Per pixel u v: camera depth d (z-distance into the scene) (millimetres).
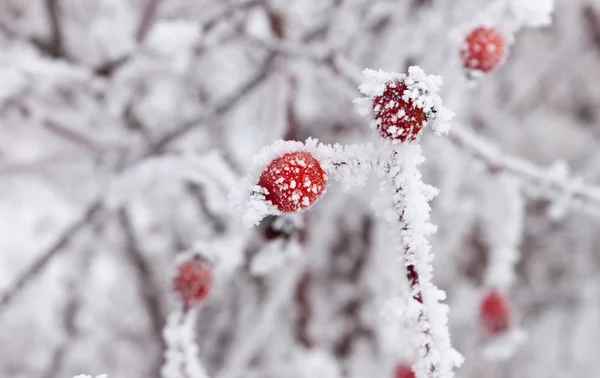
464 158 648
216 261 386
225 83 690
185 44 523
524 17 376
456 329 767
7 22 629
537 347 811
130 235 708
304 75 605
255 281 685
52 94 607
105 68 542
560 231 850
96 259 743
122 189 471
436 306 313
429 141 642
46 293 745
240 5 524
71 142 610
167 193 708
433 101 303
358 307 712
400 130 303
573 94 857
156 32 506
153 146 518
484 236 727
